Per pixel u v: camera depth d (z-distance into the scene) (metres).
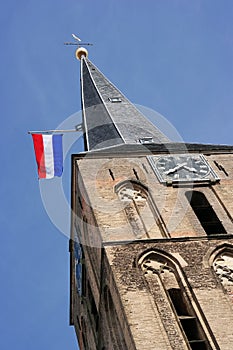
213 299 38.41
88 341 50.94
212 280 39.75
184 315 38.03
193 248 42.22
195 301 38.41
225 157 52.41
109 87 72.12
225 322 36.88
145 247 42.12
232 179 49.62
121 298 38.50
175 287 39.62
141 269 40.59
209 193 48.44
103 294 42.97
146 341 35.72
